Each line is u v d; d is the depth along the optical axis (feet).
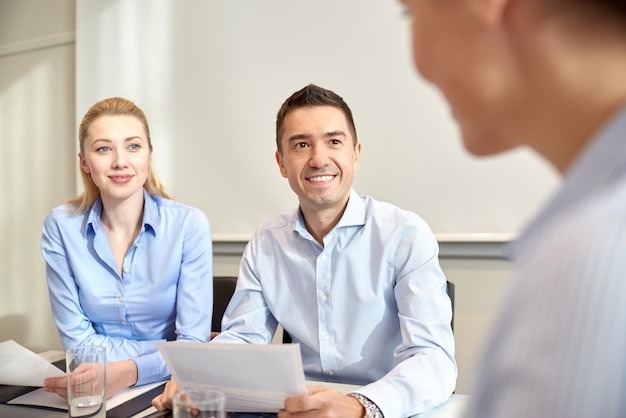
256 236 5.21
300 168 4.59
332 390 3.26
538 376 0.84
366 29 7.22
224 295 6.11
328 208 4.66
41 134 9.76
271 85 7.85
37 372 4.07
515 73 1.04
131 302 5.32
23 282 9.91
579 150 1.01
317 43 7.52
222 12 8.13
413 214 4.80
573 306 0.84
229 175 8.14
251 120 8.00
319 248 4.80
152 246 5.38
